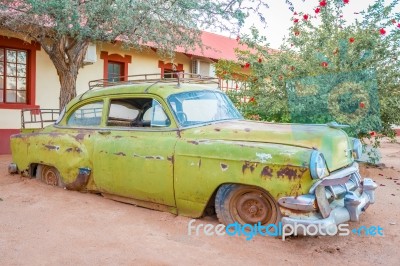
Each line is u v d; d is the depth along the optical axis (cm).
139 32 840
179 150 443
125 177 489
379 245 410
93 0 750
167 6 825
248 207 420
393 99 830
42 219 447
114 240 388
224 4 770
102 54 1216
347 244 409
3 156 987
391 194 653
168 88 496
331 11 850
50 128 612
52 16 746
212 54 1474
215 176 419
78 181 545
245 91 903
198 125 470
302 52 863
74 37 815
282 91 856
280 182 384
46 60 1098
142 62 1329
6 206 494
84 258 345
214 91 546
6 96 1048
